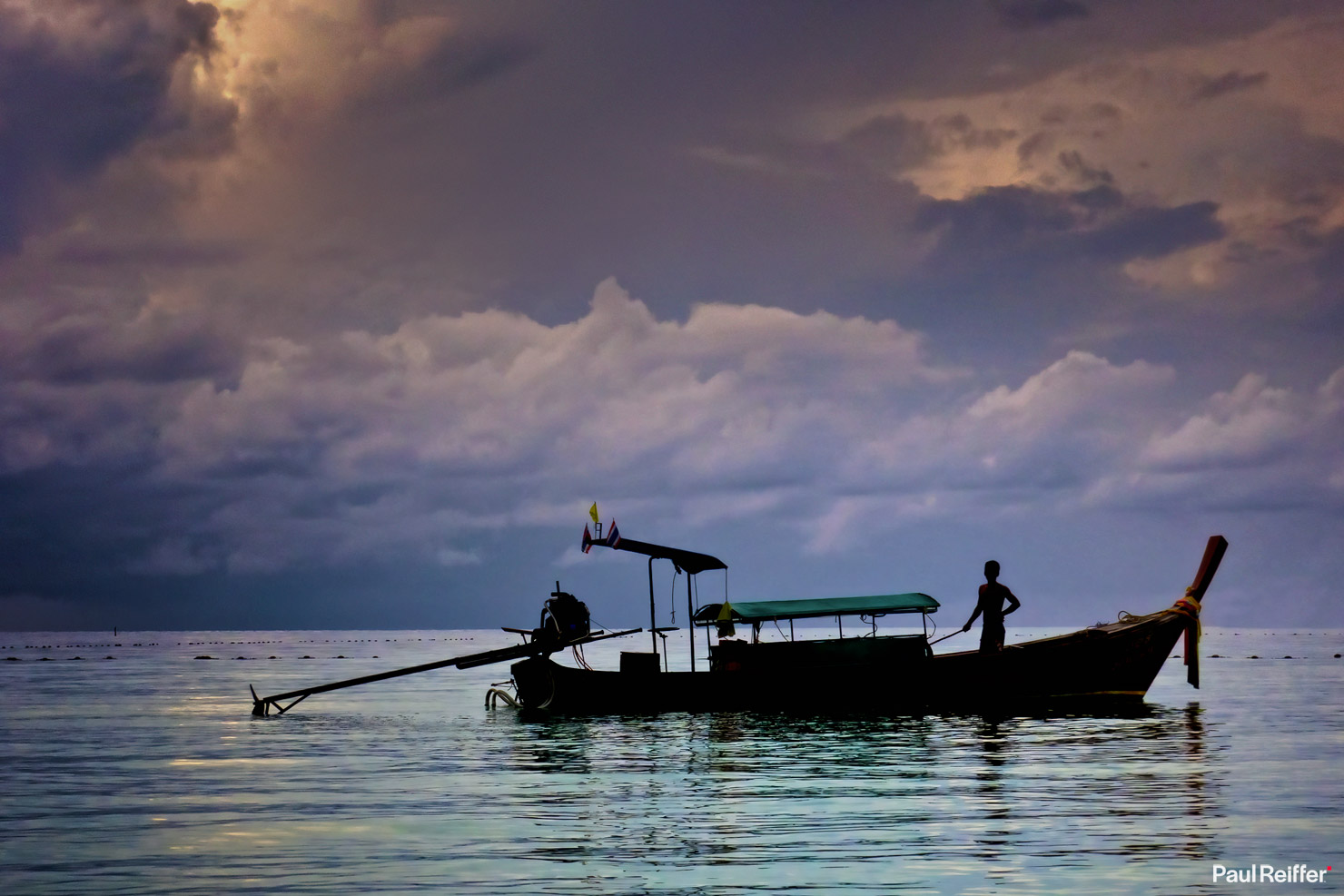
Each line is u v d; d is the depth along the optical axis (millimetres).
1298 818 14633
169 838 14211
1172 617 29938
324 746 24062
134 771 20375
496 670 70375
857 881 11766
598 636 31062
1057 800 16094
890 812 15312
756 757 21172
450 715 31922
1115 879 11781
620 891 11508
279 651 128625
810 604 30094
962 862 12523
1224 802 15805
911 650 29891
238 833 14445
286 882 11938
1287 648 121438
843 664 29547
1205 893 11281
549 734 25891
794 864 12484
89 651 130875
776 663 29422
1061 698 29875
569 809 15922
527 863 12656
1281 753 20953
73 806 16578
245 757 22250
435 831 14477
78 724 29969
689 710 29750
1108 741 23047
